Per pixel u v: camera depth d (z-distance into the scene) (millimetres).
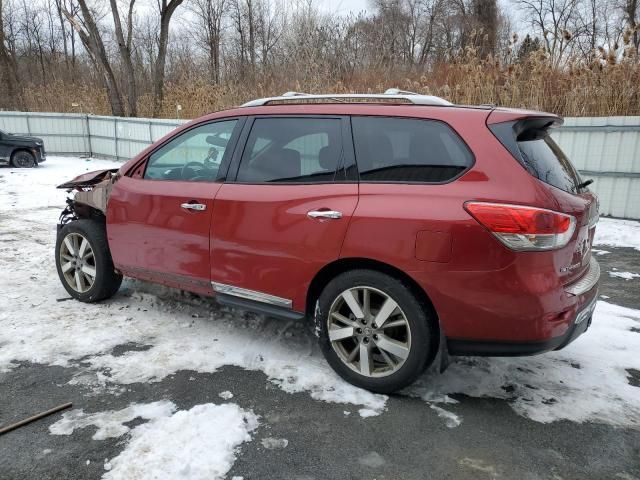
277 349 3607
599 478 2361
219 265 3486
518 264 2566
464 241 2629
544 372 3354
